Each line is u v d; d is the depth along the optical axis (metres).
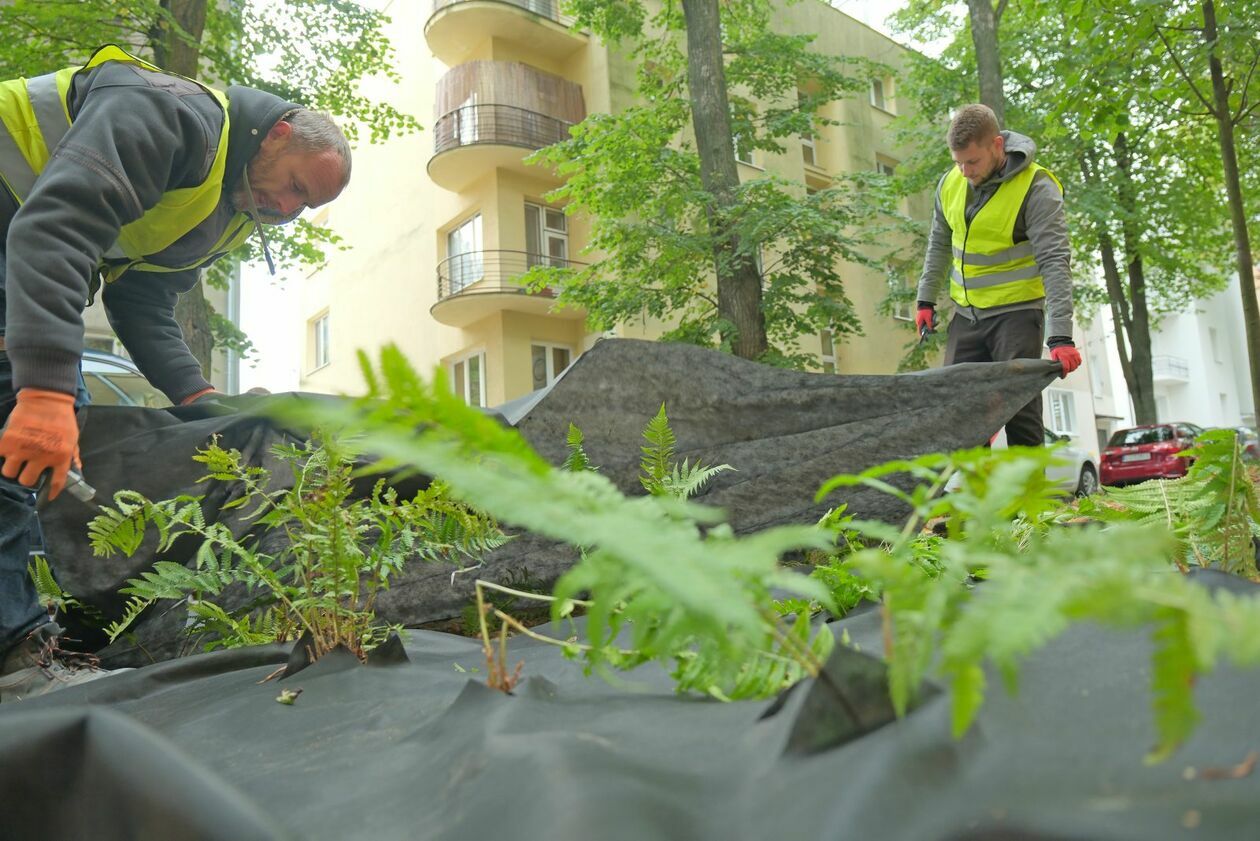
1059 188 3.51
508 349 16.33
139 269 2.37
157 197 1.93
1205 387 37.16
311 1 10.52
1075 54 8.23
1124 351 17.78
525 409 2.50
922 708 0.57
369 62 11.54
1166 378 36.78
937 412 2.83
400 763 0.77
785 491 2.68
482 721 0.78
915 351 14.05
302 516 1.31
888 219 17.44
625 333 15.81
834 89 13.78
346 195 21.84
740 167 16.72
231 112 2.15
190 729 1.03
